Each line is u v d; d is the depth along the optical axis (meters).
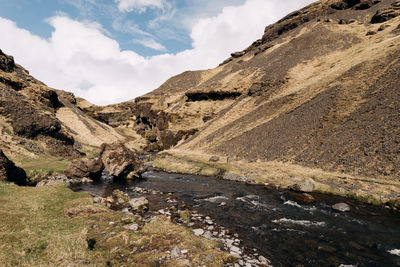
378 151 30.42
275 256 12.06
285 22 176.62
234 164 46.34
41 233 10.96
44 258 8.49
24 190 19.52
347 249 13.09
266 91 88.62
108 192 26.44
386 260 11.86
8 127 45.09
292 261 11.55
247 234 15.05
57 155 49.19
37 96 81.81
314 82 68.62
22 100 53.34
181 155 66.62
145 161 59.75
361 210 20.78
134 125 173.12
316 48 101.00
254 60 135.62
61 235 11.13
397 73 42.16
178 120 111.81
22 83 76.69
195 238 12.69
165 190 28.80
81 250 9.80
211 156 58.94
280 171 36.50
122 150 36.06
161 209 20.17
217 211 20.20
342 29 113.94
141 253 10.59
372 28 105.44
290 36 143.25
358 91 47.16
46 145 49.72
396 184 24.50
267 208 21.30
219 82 124.31
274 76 92.81
